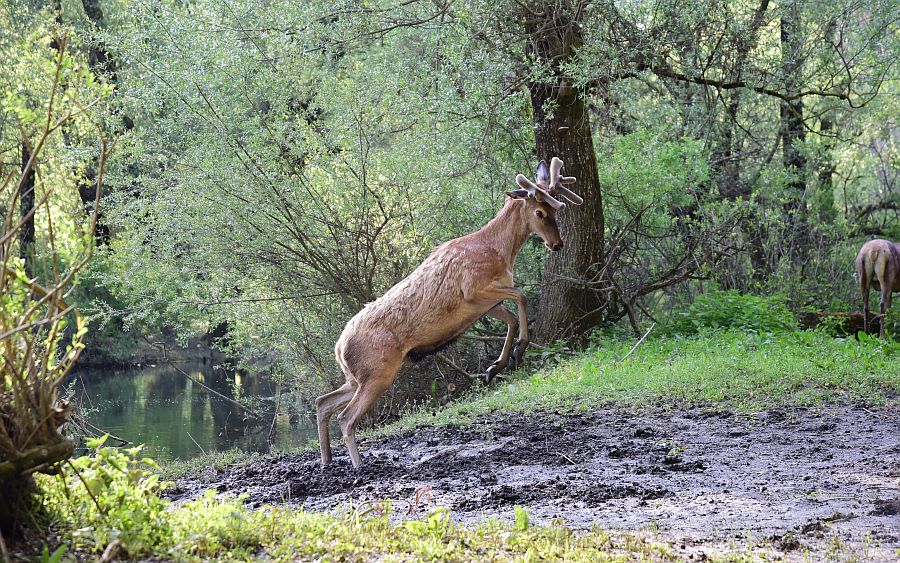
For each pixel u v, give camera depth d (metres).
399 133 17.33
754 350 15.44
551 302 17.92
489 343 17.33
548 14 16.56
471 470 8.80
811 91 20.72
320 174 16.41
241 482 9.28
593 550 5.18
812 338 16.52
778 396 11.59
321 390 17.38
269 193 15.50
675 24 17.73
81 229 4.89
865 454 8.68
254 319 17.19
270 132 15.88
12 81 19.09
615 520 6.33
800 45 20.83
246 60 15.90
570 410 11.70
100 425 17.47
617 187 19.27
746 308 18.25
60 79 4.84
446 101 16.23
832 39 22.34
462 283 8.88
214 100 15.69
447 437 10.78
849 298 23.52
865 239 27.08
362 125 16.30
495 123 17.45
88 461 5.18
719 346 15.63
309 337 16.95
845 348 15.06
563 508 6.83
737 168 25.14
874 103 25.95
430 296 8.90
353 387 9.48
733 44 19.25
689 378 12.74
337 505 7.15
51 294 4.50
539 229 9.05
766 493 7.13
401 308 8.97
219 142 15.59
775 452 8.94
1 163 4.67
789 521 6.18
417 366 16.50
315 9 16.27
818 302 22.91
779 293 20.19
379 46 19.09
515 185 18.23
